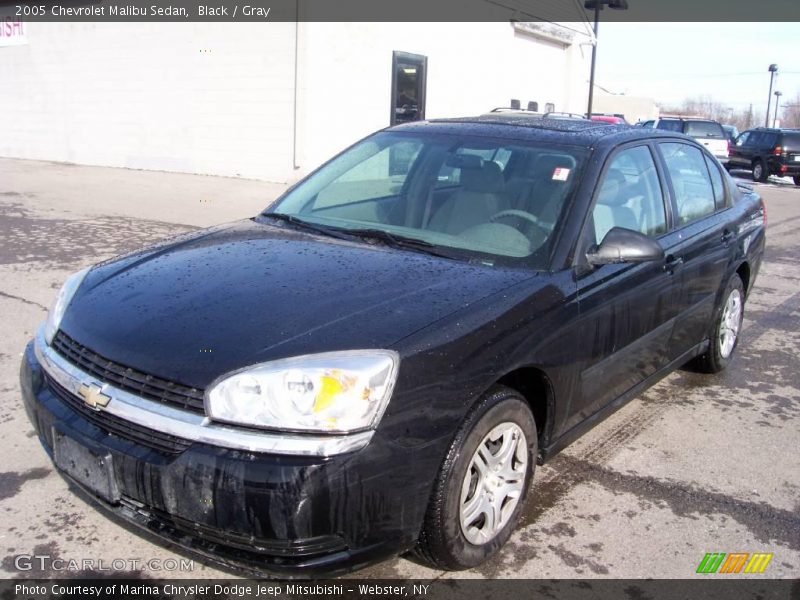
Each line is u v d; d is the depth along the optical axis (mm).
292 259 3311
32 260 7766
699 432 4422
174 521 2479
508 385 3186
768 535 3350
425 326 2703
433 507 2674
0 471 3529
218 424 2422
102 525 3146
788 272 9312
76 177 15633
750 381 5340
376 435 2447
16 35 19234
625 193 3906
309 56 13711
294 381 2418
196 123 15797
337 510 2381
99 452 2580
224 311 2801
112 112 17500
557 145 3873
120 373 2637
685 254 4273
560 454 4051
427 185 3924
